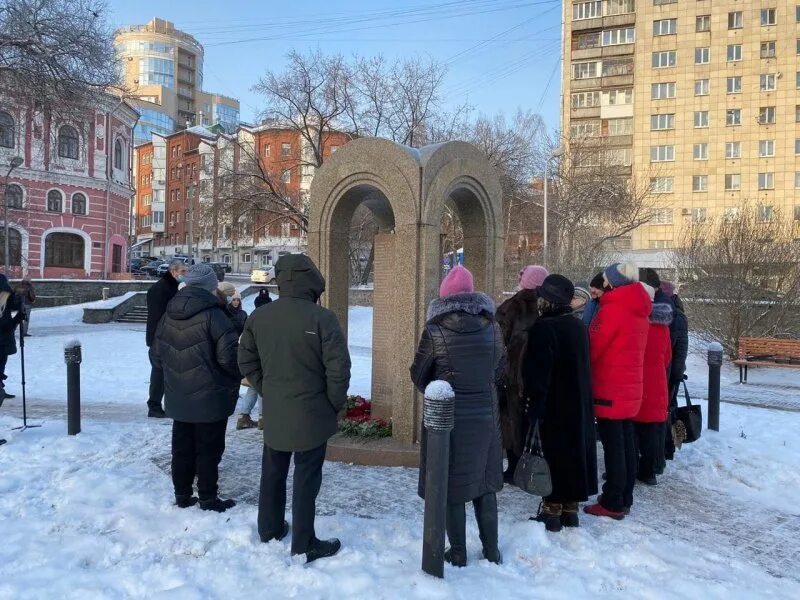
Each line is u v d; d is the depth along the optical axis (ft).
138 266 161.07
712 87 151.74
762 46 147.74
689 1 152.87
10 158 97.55
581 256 76.74
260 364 12.91
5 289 22.75
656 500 16.60
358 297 90.74
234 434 22.76
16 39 49.73
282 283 12.69
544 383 13.28
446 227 81.56
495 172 22.02
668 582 11.60
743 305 45.75
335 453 19.20
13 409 27.50
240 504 15.25
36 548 12.63
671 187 154.40
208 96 346.54
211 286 14.97
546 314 14.21
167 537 13.05
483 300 12.10
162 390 25.50
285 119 93.76
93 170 122.62
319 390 12.37
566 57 164.45
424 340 11.97
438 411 11.07
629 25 157.99
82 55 53.47
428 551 11.21
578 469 13.57
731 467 19.12
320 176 21.76
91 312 77.97
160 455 19.53
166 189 235.20
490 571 11.67
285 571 11.46
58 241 118.73
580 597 10.85
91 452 19.71
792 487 17.81
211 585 11.07
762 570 12.62
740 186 149.69
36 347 51.49
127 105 127.44
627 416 14.73
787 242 45.83
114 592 10.89
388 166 19.77
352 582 10.93
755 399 33.83
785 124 146.41
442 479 11.13
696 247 48.49
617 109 160.04
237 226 97.09
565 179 101.50
